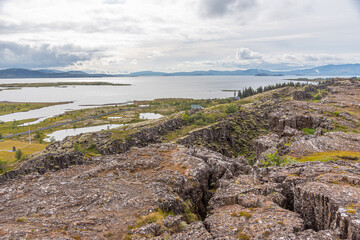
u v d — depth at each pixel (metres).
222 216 22.86
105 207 24.83
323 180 25.09
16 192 28.41
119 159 40.38
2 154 141.88
